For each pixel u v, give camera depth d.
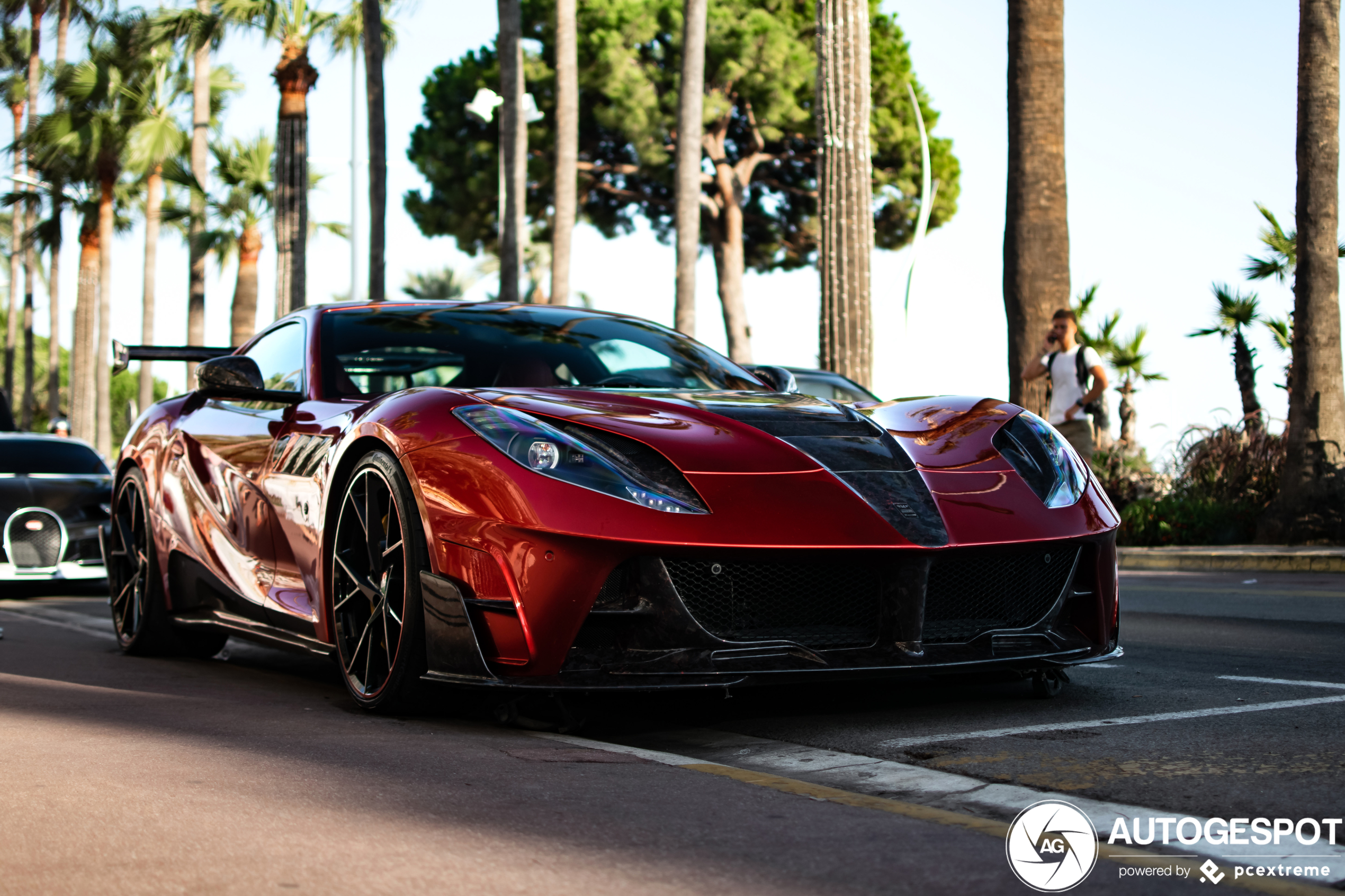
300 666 4.53
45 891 1.78
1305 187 9.28
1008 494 3.18
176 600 4.62
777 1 29.09
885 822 2.14
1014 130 10.61
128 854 1.94
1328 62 9.18
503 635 2.89
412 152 29.36
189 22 20.31
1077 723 3.04
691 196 15.87
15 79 37.84
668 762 2.61
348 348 4.07
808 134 29.22
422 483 3.06
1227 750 2.69
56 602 8.01
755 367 4.52
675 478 2.95
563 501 2.87
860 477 3.06
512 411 3.14
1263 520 9.60
